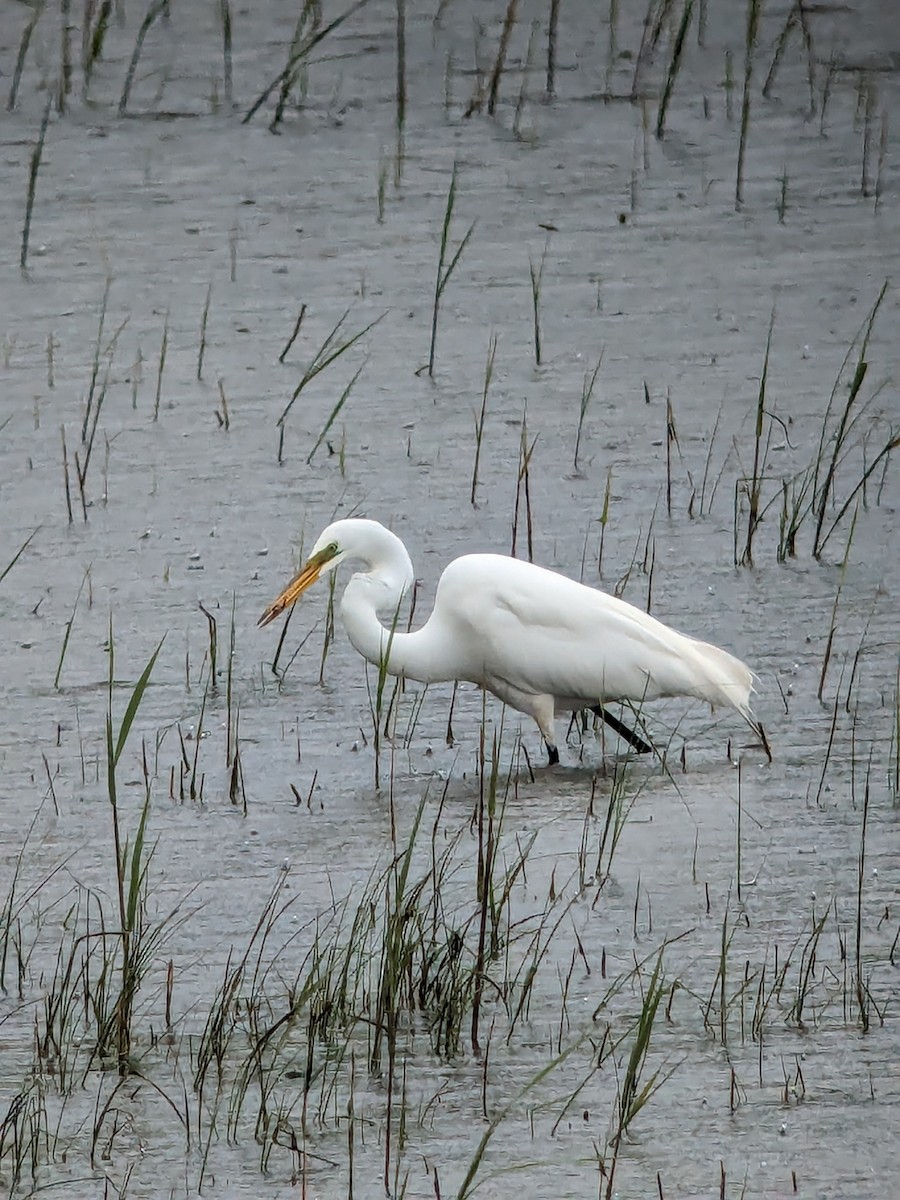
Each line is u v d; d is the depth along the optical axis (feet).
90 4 70.54
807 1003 28.55
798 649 39.40
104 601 41.52
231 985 28.27
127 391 50.26
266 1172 25.12
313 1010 27.27
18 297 55.01
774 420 48.78
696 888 31.50
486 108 65.92
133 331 53.16
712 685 34.60
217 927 30.63
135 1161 25.36
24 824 33.81
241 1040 27.81
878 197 60.23
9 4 73.97
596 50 70.08
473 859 32.42
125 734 27.71
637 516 44.57
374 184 61.11
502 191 60.70
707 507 44.93
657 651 34.60
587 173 61.82
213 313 53.93
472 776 35.45
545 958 29.73
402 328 53.11
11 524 44.50
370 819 33.83
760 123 65.21
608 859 32.32
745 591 41.55
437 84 67.51
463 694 38.96
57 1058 27.50
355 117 65.26
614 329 53.06
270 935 30.37
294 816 33.99
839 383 50.26
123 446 47.75
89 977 29.37
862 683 38.09
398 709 37.93
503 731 37.40
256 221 58.95
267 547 43.45
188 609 41.24
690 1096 26.53
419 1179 24.98
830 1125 25.96
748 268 56.39
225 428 48.42
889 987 28.89
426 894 31.42
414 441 47.75
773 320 53.52
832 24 72.02
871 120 65.21
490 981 28.07
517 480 45.70
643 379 50.72
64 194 60.54
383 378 50.70
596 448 47.50
